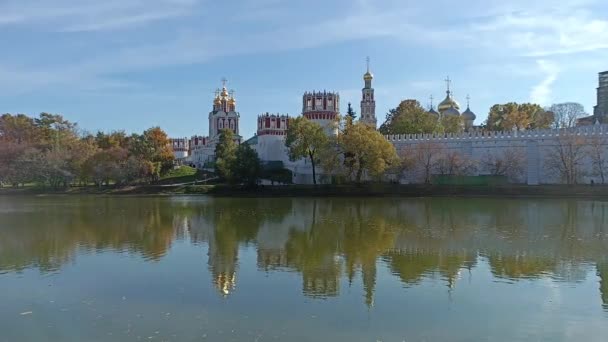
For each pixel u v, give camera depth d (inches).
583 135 3319.4
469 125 5900.6
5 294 969.5
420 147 3703.3
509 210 2383.1
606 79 5374.0
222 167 4001.0
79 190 4301.2
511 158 3521.2
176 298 932.6
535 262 1210.6
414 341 726.5
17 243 1556.3
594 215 2135.8
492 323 794.2
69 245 1513.3
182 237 1658.5
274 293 959.0
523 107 5280.5
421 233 1685.5
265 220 2133.4
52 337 747.4
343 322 799.1
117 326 788.6
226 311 853.8
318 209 2608.3
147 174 4451.3
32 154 4483.3
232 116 6663.4
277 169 4468.5
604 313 837.8
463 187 3383.4
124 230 1844.2
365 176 3922.2
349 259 1266.0
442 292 958.4
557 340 729.0
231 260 1268.5
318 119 4392.2
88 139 5378.9
